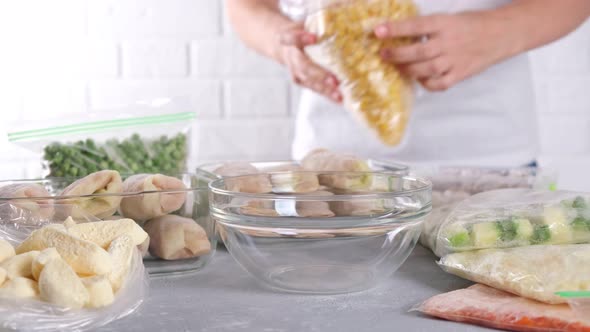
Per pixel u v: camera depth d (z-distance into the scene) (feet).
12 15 5.34
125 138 3.06
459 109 4.42
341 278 2.00
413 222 1.99
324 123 4.58
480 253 2.07
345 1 3.36
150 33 5.49
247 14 4.48
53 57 5.43
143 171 3.03
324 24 3.34
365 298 1.99
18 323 1.69
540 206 2.18
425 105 4.42
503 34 3.92
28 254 1.82
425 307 1.84
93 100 5.50
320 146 4.59
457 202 2.67
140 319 1.82
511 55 4.08
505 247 2.11
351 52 3.35
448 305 1.82
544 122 5.65
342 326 1.76
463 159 4.47
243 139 5.61
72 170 2.93
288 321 1.80
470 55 3.84
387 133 3.48
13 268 1.78
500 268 1.92
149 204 2.16
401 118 3.49
